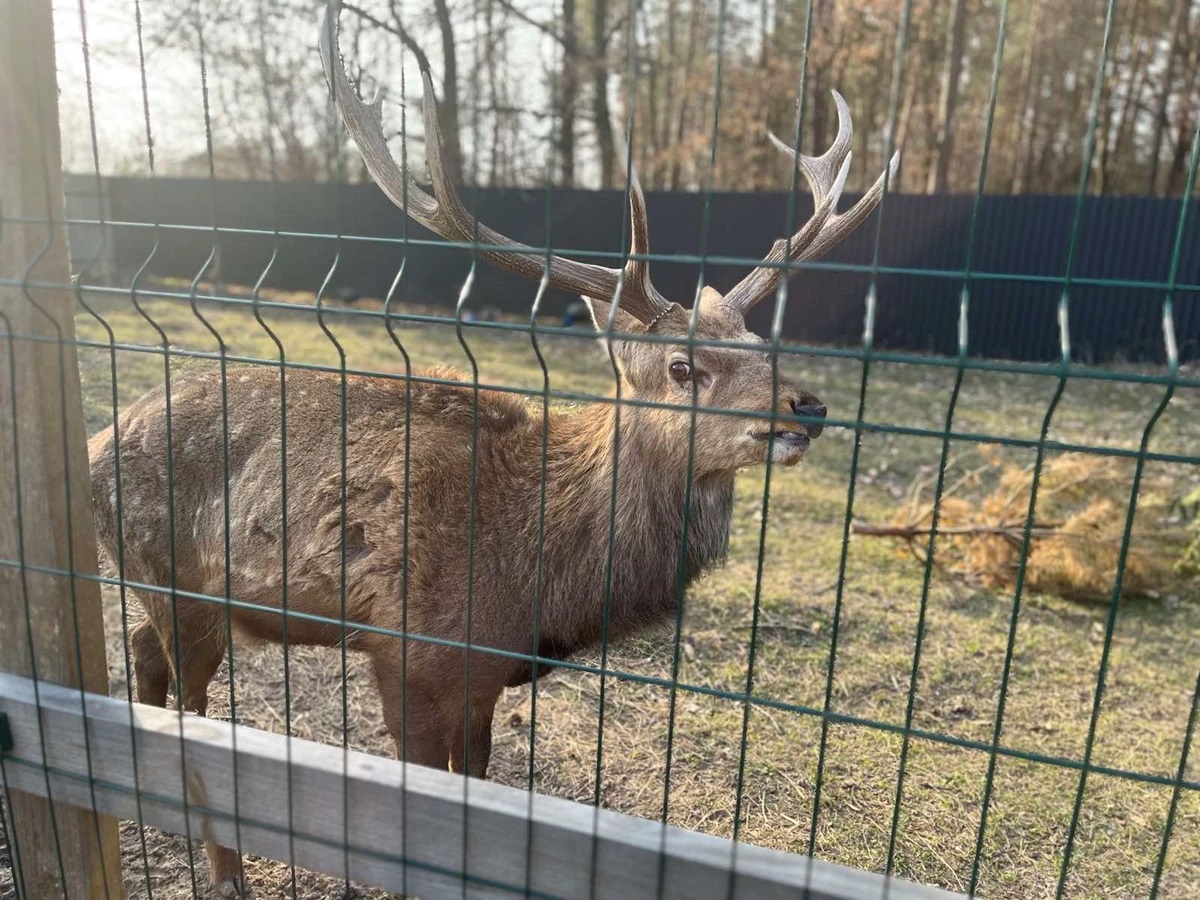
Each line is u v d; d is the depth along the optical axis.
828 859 3.48
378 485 3.03
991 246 14.71
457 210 2.65
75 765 2.09
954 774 4.01
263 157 19.88
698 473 3.15
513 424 3.30
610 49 21.14
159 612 3.43
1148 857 3.55
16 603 2.19
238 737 1.93
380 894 3.26
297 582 3.09
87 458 2.22
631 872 1.64
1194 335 14.16
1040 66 24.98
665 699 4.54
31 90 1.98
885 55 22.77
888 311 15.12
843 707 4.54
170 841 3.46
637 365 3.20
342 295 17.20
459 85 16.42
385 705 3.13
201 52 1.74
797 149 1.40
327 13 2.58
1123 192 26.38
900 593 5.88
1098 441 9.84
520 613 3.04
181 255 18.62
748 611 5.50
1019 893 3.35
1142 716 4.57
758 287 3.37
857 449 1.48
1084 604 5.96
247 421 3.25
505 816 1.71
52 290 2.07
